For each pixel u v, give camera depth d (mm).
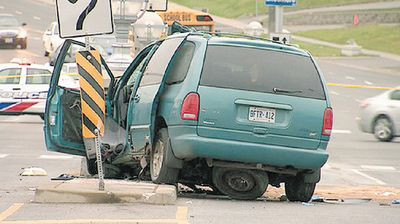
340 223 20172
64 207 21375
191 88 23547
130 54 51438
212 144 23422
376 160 44281
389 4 153750
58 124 27594
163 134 24469
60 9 22250
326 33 137750
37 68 58000
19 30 102938
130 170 29250
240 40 24297
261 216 21062
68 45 27641
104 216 20016
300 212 22109
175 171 24359
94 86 22484
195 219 20188
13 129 53500
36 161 38562
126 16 52156
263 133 23734
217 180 24703
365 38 130875
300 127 23984
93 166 28531
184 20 76125
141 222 19031
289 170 24547
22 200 23062
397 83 92250
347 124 62375
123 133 28250
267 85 23953
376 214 22047
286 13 157500
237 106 23656
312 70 24484
